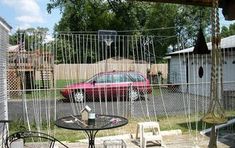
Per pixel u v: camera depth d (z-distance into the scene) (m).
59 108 12.20
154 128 7.22
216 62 3.14
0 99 6.80
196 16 34.22
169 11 33.69
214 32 3.13
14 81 14.08
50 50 14.02
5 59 7.54
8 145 5.19
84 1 30.27
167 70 24.30
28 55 13.33
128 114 10.48
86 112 5.16
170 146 6.91
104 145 5.55
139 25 32.12
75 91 12.97
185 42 35.16
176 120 9.75
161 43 33.75
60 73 17.78
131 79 13.42
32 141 6.84
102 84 13.38
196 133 8.08
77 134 8.06
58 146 6.73
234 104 11.15
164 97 14.79
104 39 14.03
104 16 30.23
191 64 17.36
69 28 30.64
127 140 7.50
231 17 5.62
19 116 9.89
